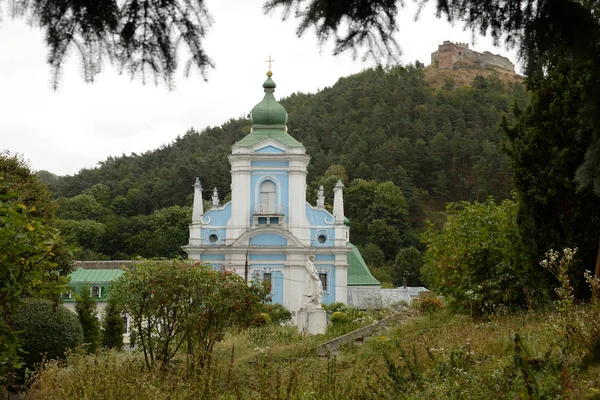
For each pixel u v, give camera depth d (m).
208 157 132.62
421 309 28.67
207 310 20.84
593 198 20.56
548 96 21.39
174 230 103.19
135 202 126.50
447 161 133.62
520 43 7.23
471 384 11.61
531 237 21.77
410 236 110.94
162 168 143.12
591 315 13.37
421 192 128.62
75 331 23.72
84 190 138.00
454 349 14.87
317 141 142.00
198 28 6.77
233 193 60.97
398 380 13.14
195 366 17.30
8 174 38.75
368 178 126.88
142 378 14.88
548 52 7.21
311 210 61.03
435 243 25.55
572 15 6.93
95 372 15.36
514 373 11.12
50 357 22.86
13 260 12.61
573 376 10.76
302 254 59.59
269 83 64.06
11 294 12.70
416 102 156.62
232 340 24.91
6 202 13.21
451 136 142.12
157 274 20.64
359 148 135.50
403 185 123.94
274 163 61.28
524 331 16.64
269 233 59.72
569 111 20.67
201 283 20.64
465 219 25.36
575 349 11.88
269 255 59.72
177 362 20.70
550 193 21.02
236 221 60.62
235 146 60.88
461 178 129.75
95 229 108.12
